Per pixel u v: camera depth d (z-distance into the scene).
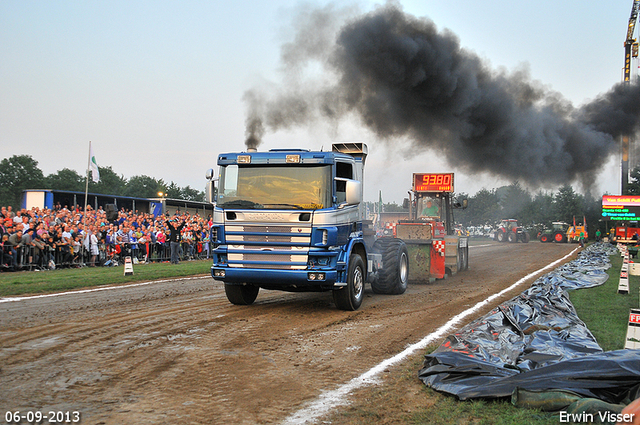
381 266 11.95
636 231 32.69
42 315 8.74
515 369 5.18
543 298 9.73
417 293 12.46
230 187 9.41
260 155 9.31
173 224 21.41
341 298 9.58
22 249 16.80
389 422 4.22
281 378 5.41
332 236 8.99
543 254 29.09
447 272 16.69
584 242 41.88
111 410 4.39
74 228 18.66
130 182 89.62
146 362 5.90
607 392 4.25
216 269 9.30
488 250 34.00
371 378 5.43
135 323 8.14
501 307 8.60
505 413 4.24
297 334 7.54
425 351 6.56
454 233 18.61
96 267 18.77
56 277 14.45
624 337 6.98
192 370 5.62
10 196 77.88
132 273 15.53
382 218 34.94
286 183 9.16
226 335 7.39
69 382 5.12
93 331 7.49
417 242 14.83
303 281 8.95
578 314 8.95
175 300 10.77
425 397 4.80
